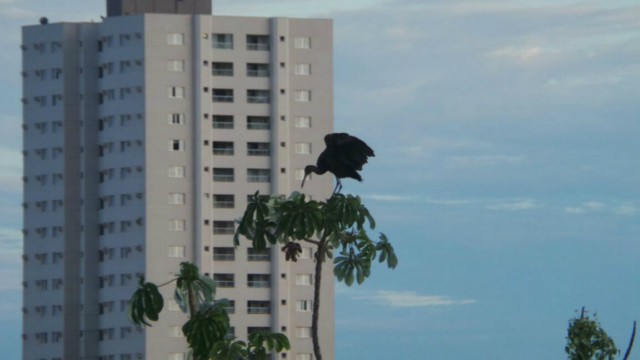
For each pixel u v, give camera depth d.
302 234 64.44
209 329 63.31
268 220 64.50
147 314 62.94
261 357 63.44
